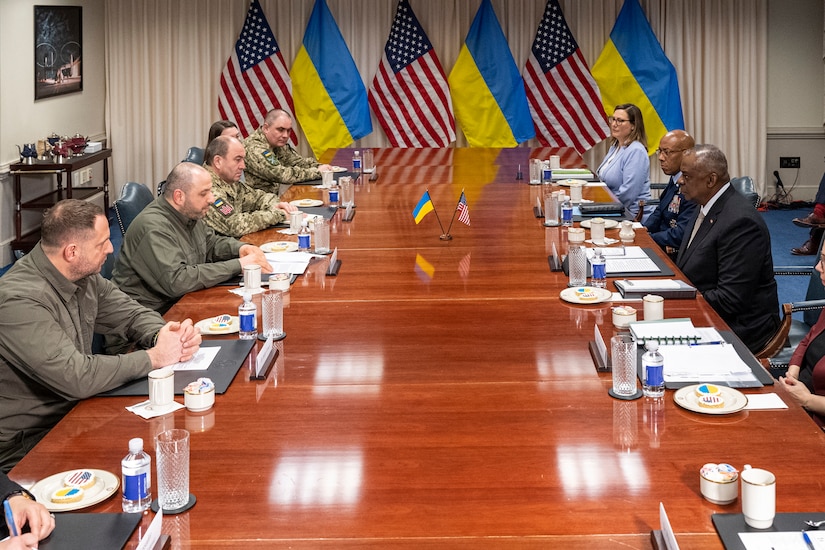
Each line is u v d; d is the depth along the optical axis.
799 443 2.36
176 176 4.08
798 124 9.84
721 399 2.59
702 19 9.55
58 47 8.30
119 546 1.92
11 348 2.77
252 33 9.37
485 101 9.55
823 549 1.82
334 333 3.31
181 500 2.08
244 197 5.58
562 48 9.46
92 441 2.44
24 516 1.96
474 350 3.10
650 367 2.66
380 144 9.85
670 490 2.13
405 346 3.15
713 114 9.70
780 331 4.01
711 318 3.42
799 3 9.62
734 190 4.30
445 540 1.94
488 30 9.48
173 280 3.91
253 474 2.24
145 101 9.53
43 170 7.34
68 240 2.91
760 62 9.59
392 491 2.14
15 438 2.86
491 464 2.27
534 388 2.76
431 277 4.07
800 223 7.80
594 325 3.34
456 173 7.14
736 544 1.87
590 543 1.92
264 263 4.13
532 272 4.13
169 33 9.43
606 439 2.40
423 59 9.50
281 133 6.83
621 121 6.86
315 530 1.98
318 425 2.52
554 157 7.08
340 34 9.50
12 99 7.44
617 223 5.05
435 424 2.51
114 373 2.78
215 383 2.80
